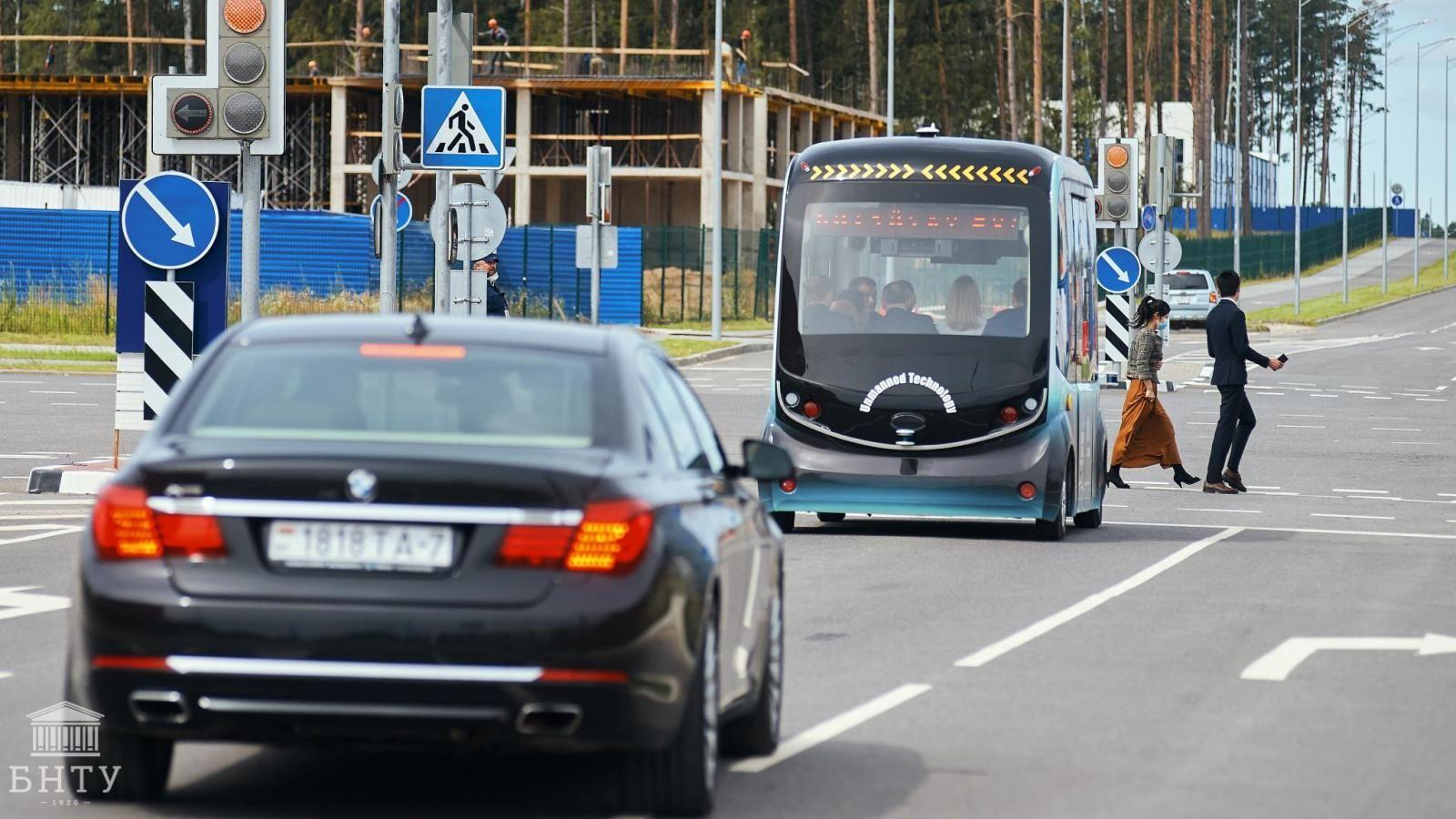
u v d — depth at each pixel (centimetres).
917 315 6094
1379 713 3241
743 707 2709
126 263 6562
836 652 3838
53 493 6625
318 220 17538
